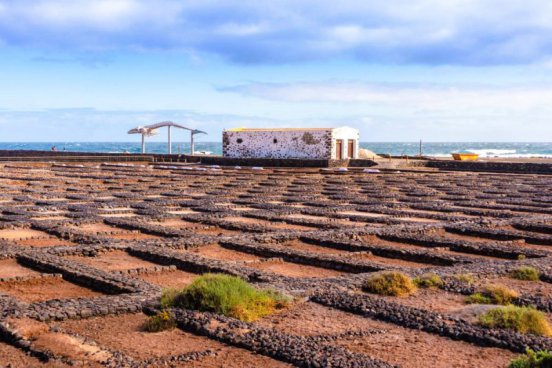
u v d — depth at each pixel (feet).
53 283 44.75
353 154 220.23
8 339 30.22
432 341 30.68
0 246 56.95
